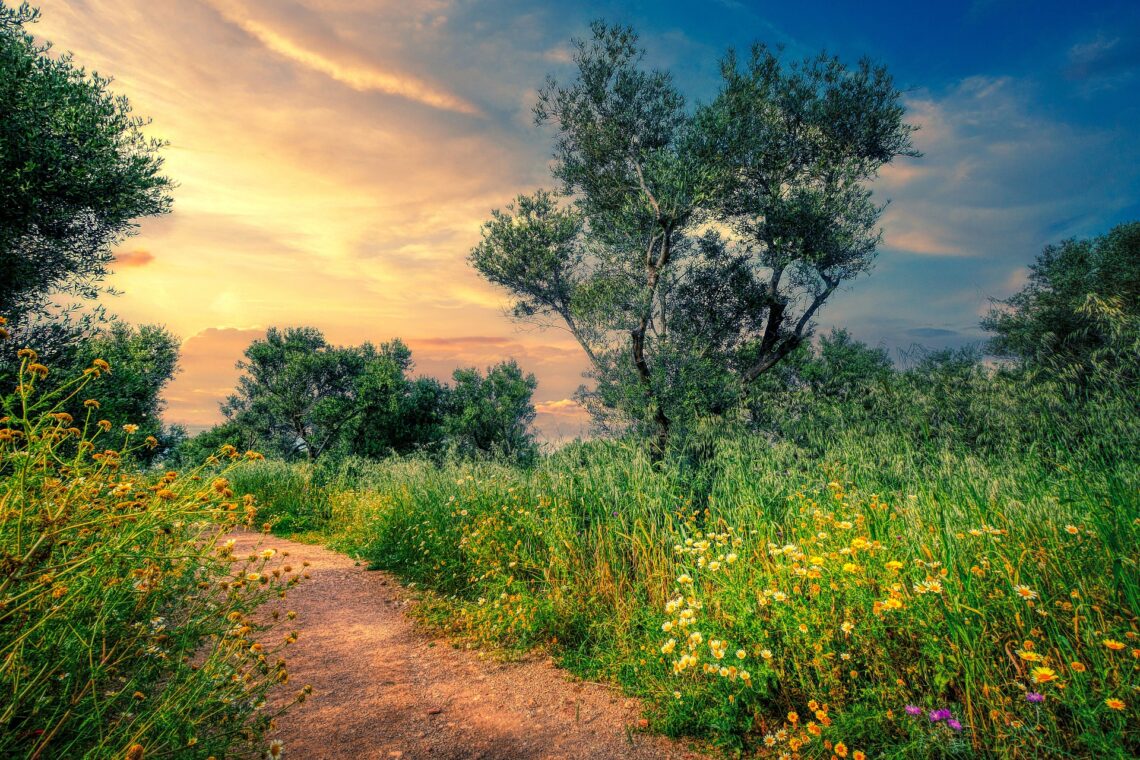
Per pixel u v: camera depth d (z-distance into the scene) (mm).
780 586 3375
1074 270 17016
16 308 8398
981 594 2744
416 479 9227
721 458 6227
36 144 7812
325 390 32188
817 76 13258
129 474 2998
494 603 4910
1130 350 4621
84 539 2260
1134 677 2189
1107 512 2914
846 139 13414
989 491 3779
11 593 1941
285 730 3047
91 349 9133
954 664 2613
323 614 5328
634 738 3047
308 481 13297
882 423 6117
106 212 9000
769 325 13375
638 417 10969
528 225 15734
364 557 7891
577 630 4508
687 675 3391
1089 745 2080
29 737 1940
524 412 31875
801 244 12219
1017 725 2215
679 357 11602
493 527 6258
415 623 5121
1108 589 2568
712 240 13961
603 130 13391
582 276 13719
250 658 2582
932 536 3332
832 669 2855
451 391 32688
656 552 4918
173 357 17656
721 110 12367
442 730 3158
